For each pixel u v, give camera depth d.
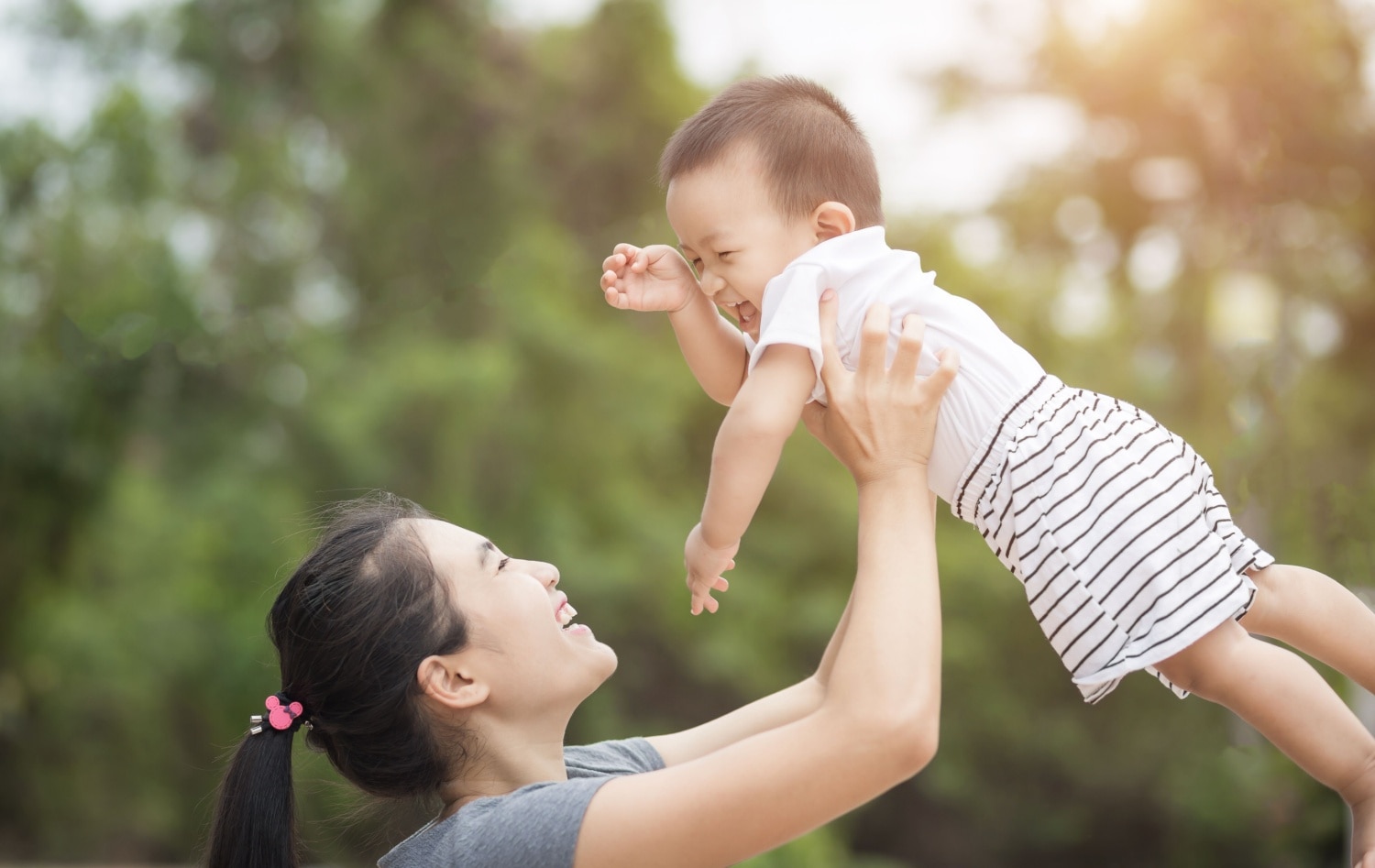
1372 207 12.23
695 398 15.88
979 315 2.07
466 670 2.00
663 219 15.27
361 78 13.20
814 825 1.70
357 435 12.44
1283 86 11.88
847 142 2.13
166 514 12.46
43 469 10.85
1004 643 15.34
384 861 1.89
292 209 14.63
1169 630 1.86
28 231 12.12
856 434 1.86
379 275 13.63
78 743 13.19
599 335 14.47
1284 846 10.40
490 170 13.45
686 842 1.71
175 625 12.62
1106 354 16.34
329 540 2.10
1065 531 1.94
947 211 16.33
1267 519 7.38
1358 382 11.70
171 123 13.61
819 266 1.99
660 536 14.05
